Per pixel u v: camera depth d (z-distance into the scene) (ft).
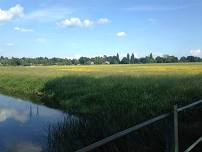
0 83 148.36
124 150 29.55
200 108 46.60
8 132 52.80
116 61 548.72
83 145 34.50
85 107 74.13
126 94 73.00
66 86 100.99
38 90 116.78
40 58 546.26
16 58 542.16
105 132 35.63
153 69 236.43
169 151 17.26
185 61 522.06
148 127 32.22
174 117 17.30
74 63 540.93
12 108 82.33
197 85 71.56
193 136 34.68
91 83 100.22
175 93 65.41
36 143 44.78
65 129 41.32
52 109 79.00
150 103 60.34
